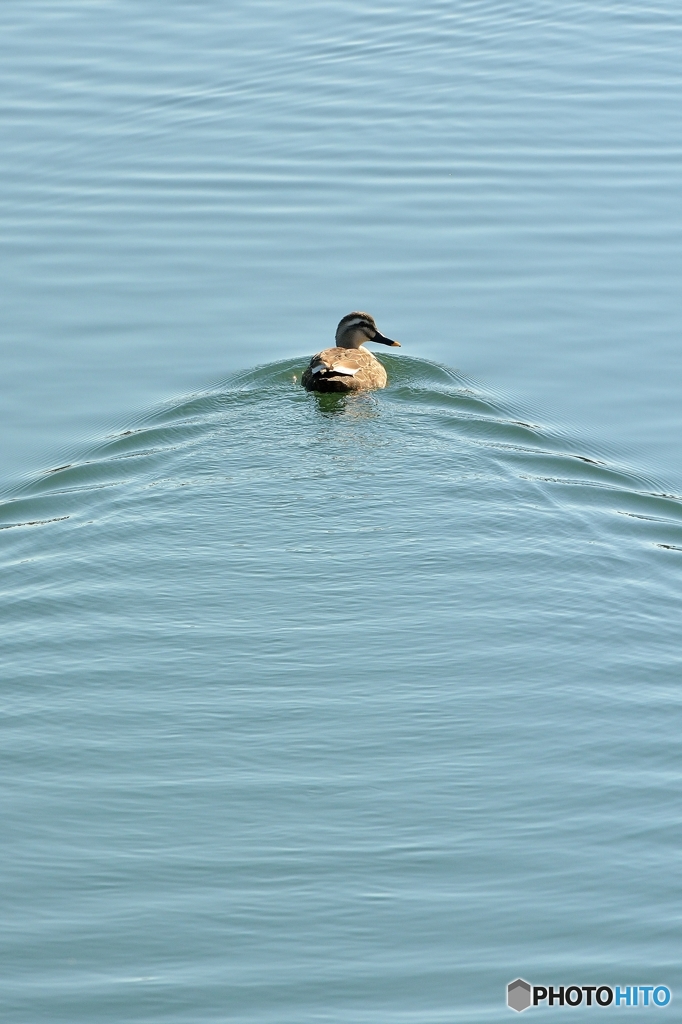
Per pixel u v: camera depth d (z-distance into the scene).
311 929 12.00
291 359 22.62
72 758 14.07
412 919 12.09
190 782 13.73
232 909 12.20
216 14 37.56
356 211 27.61
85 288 24.80
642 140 30.33
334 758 14.03
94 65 34.03
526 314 23.84
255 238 26.64
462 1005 11.27
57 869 12.65
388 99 32.69
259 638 15.85
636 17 38.22
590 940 11.86
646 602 16.44
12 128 30.77
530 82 33.62
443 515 18.20
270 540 17.70
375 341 22.95
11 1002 11.30
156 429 20.36
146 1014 11.20
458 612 16.31
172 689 15.06
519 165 29.36
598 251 25.80
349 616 16.23
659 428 20.39
